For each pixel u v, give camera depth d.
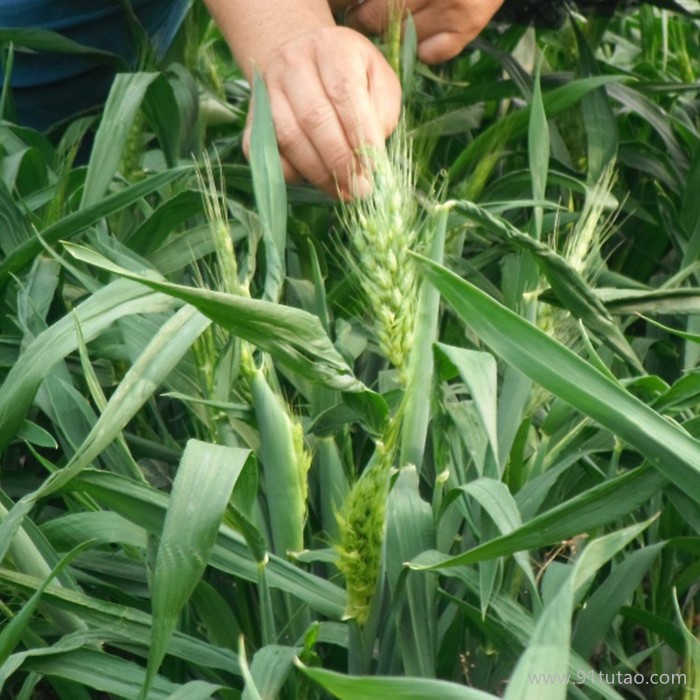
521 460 1.38
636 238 2.32
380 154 1.32
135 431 1.68
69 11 2.46
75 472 1.10
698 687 0.89
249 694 0.89
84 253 1.04
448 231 1.83
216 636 1.27
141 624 1.21
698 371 1.22
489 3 2.04
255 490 1.13
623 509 1.10
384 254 1.22
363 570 1.10
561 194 2.28
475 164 2.14
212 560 1.18
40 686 1.48
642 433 1.06
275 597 1.28
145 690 1.02
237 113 2.39
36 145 2.17
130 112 1.84
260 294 1.80
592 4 2.42
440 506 1.25
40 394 1.48
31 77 2.54
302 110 1.58
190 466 1.04
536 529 1.07
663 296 1.46
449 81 2.47
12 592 1.33
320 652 1.33
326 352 1.11
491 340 1.09
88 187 1.80
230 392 1.40
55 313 1.72
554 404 1.34
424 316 1.26
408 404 1.26
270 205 1.42
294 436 1.20
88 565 1.36
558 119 2.39
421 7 2.01
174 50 2.49
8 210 1.79
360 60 1.61
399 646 1.20
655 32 3.15
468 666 1.33
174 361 1.18
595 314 1.39
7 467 1.62
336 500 1.37
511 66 2.31
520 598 1.43
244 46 1.76
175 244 1.77
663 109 2.73
